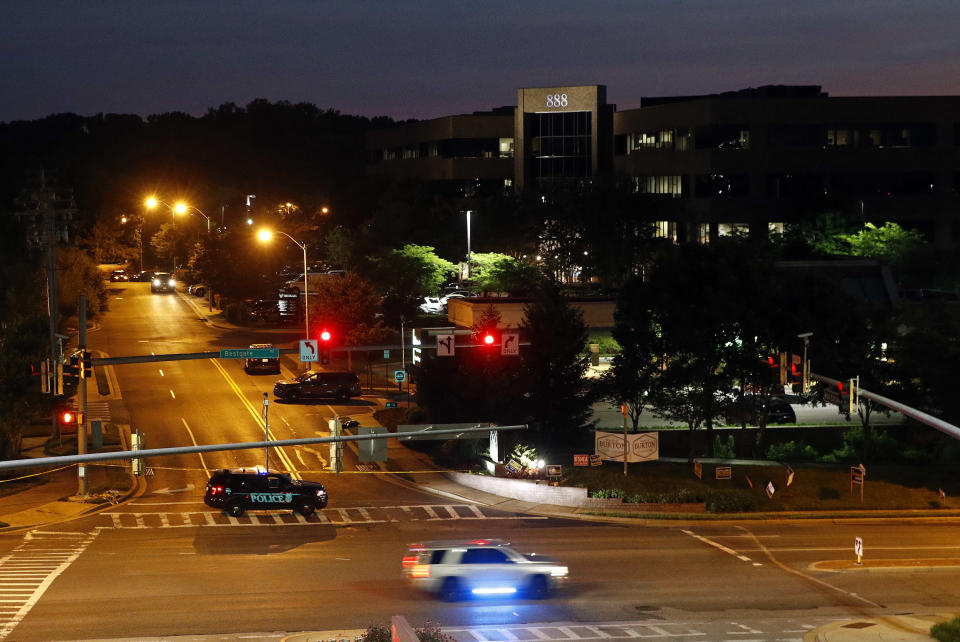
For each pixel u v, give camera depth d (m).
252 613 34.56
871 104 130.25
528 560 37.50
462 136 170.88
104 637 31.75
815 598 37.72
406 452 66.62
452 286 131.62
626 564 42.19
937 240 131.75
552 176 162.50
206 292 143.12
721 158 129.75
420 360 69.06
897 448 66.06
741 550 44.94
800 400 62.69
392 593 37.25
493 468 59.72
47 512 51.03
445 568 36.84
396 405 74.75
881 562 42.91
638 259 119.06
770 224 130.12
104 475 59.28
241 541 45.56
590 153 161.38
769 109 130.00
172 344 102.06
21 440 64.06
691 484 55.16
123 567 40.69
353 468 62.72
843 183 130.88
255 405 77.19
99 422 56.44
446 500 55.41
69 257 116.12
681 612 35.47
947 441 65.31
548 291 63.91
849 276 89.31
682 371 61.28
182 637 31.78
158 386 83.50
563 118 161.75
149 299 143.62
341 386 79.12
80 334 52.16
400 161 188.88
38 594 36.66
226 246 121.19
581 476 55.91
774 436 68.44
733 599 37.31
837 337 61.97
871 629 33.25
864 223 121.81
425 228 137.88
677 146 137.88
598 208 116.56
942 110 130.88
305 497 50.69
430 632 26.86
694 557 43.56
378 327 91.44
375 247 133.12
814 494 55.31
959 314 73.44
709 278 61.44
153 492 56.19
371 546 44.81
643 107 158.38
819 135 130.88
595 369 82.06
